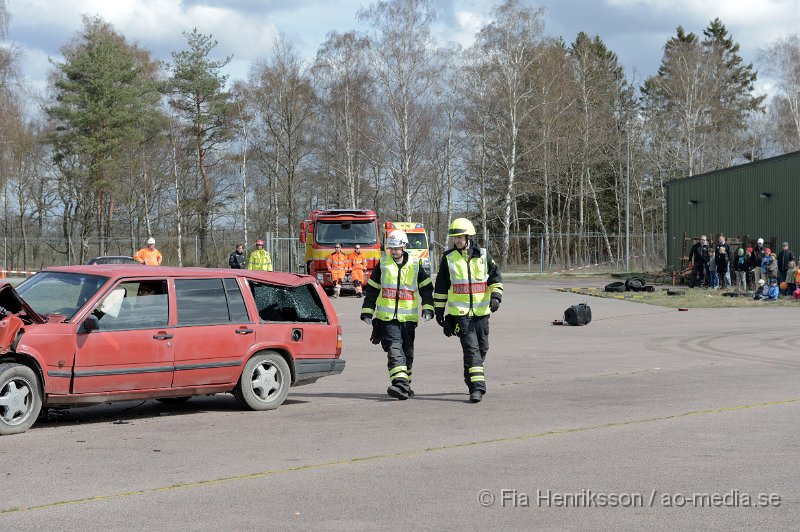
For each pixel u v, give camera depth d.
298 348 10.48
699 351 16.08
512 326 21.61
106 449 7.98
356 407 10.28
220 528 5.57
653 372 13.17
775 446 7.95
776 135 68.75
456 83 56.84
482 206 58.62
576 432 8.62
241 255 28.55
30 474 7.02
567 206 66.25
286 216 70.12
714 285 36.62
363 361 14.94
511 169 55.34
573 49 78.12
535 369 13.60
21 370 8.66
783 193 35.75
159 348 9.41
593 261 68.44
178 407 10.52
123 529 5.56
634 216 74.38
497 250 62.91
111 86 59.28
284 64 62.41
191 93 65.62
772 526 5.64
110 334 9.13
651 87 80.38
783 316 23.86
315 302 10.88
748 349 16.31
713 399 10.60
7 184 65.81
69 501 6.23
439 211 67.81
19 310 8.91
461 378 12.73
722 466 7.20
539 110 59.72
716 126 71.12
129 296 9.45
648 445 8.01
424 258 38.62
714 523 5.71
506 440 8.28
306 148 64.56
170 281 9.73
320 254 33.75
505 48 55.25
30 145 64.69
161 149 65.88
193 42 64.88
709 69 69.69
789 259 32.22
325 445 8.12
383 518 5.79
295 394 11.45
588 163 66.56
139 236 67.25
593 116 67.31
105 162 57.78
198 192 67.50
